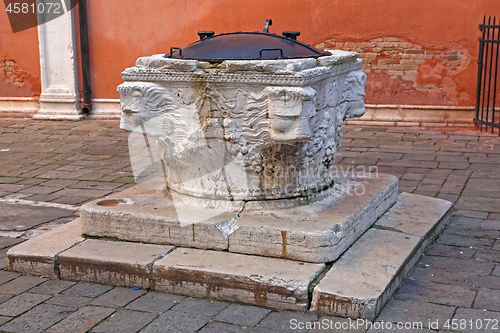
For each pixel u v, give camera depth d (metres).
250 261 3.63
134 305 3.46
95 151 7.82
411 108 9.04
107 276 3.76
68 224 4.47
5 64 10.33
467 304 3.38
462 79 8.78
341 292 3.25
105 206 4.18
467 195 5.53
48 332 3.15
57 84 10.10
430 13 8.67
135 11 9.70
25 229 4.82
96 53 9.97
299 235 3.58
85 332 3.14
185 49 4.22
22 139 8.64
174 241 3.92
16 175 6.66
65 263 3.84
